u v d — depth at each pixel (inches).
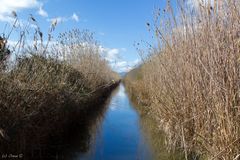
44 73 225.6
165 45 236.4
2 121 159.9
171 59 223.6
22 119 174.7
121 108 518.0
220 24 142.7
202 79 171.0
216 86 139.6
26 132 183.0
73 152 225.3
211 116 157.5
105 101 628.7
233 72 136.7
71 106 289.3
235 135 132.0
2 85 167.2
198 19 172.7
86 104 383.6
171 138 223.1
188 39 190.5
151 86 331.0
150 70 338.6
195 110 181.9
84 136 283.3
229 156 132.3
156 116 307.4
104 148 239.8
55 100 231.8
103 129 320.8
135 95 654.5
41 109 203.8
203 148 168.9
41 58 259.1
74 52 433.1
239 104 134.1
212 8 151.4
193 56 181.5
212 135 155.7
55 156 212.1
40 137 206.5
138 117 408.2
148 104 401.7
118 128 326.0
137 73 794.8
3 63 182.4
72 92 290.8
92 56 515.5
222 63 140.1
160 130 280.4
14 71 191.6
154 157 208.5
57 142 245.6
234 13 136.2
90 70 473.1
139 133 297.9
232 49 135.7
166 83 242.2
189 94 196.4
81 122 350.0
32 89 189.2
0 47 178.9
